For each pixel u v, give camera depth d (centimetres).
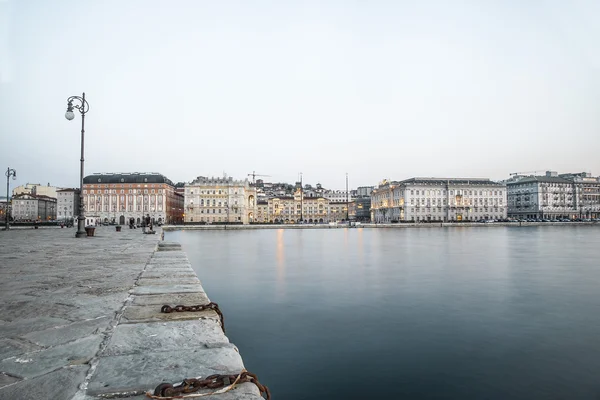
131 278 808
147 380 303
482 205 14562
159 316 491
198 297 611
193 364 337
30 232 4303
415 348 1014
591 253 3200
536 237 5731
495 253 3216
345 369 902
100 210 13362
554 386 822
